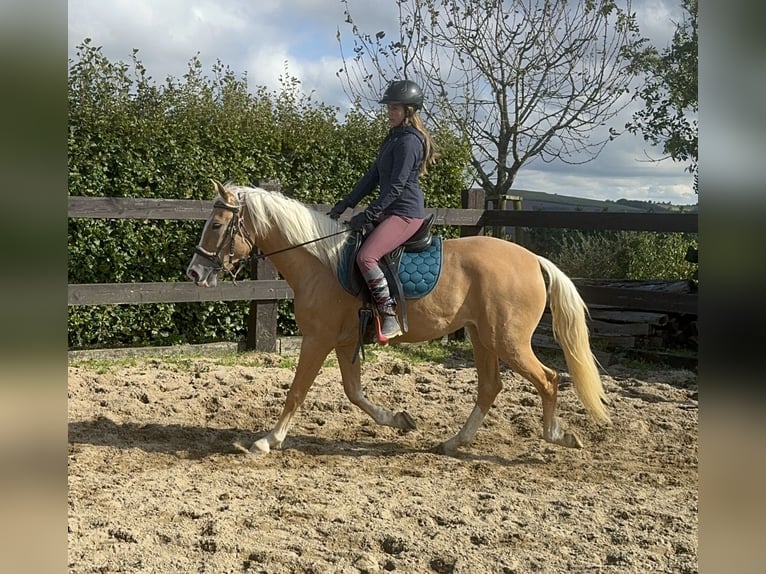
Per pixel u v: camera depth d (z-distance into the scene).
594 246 13.94
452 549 3.47
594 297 8.77
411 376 7.70
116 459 4.91
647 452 5.37
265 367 7.93
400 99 4.79
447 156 10.62
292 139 9.40
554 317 5.16
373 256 4.84
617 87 13.31
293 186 9.51
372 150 10.01
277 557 3.30
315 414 6.16
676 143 13.55
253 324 8.66
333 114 9.82
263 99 9.38
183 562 3.28
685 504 4.24
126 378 7.07
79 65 7.98
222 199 4.97
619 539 3.64
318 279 5.04
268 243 5.06
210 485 4.40
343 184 9.84
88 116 7.98
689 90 13.36
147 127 8.27
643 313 9.06
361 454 5.19
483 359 5.28
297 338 9.04
